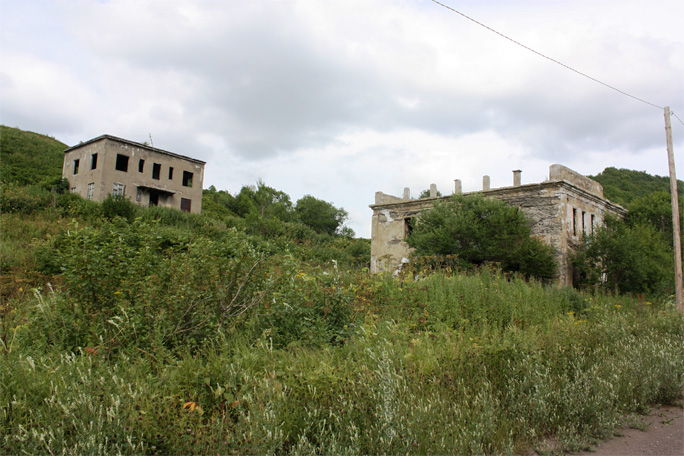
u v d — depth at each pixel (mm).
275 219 39688
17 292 7559
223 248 5812
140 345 4621
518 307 9719
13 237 16328
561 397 5051
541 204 21469
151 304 4992
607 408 5148
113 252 5363
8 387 3355
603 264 20188
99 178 31578
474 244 20672
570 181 22125
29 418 3082
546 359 5809
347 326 6371
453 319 8445
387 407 3678
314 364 4566
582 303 11828
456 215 21078
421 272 13023
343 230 76562
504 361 5426
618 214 26766
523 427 4531
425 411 3861
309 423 3553
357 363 4746
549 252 19922
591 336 7168
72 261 4934
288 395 3805
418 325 7961
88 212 22750
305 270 9148
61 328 4691
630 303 13352
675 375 6258
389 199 28281
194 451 3000
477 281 11109
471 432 3910
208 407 3664
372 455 3422
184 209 36844
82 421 2979
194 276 5355
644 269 19734
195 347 4984
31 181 35688
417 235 21625
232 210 56344
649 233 23672
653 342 7367
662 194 27203
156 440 3070
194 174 37906
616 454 4367
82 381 3426
